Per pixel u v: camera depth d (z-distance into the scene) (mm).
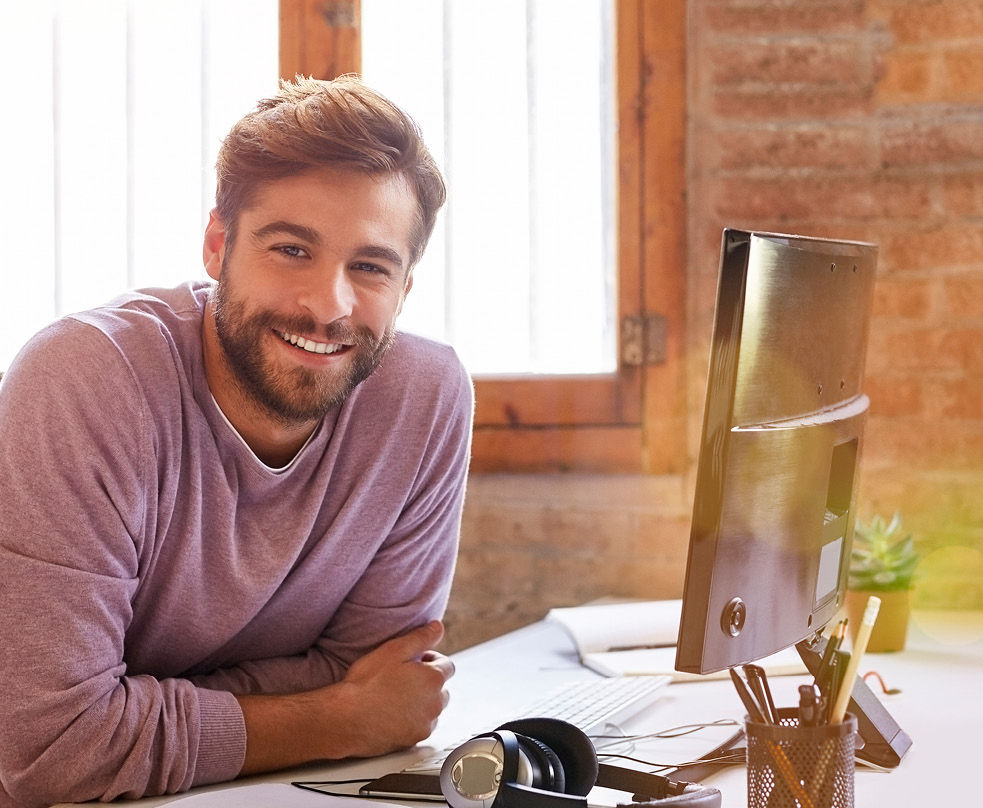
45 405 1137
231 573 1294
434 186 1301
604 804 1037
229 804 1011
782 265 1021
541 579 2395
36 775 1084
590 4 2434
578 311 2453
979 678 1575
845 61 2295
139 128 2566
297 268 1208
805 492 1087
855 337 1238
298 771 1206
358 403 1374
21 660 1084
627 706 1381
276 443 1309
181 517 1250
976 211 2250
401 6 2488
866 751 1167
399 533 1439
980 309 2248
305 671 1398
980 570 2240
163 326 1252
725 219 2324
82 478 1127
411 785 1081
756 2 2312
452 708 1482
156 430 1202
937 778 1123
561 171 2453
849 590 1735
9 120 2598
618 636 1810
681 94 2326
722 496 948
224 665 1419
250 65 2512
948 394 2260
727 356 953
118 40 2568
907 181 2273
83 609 1111
